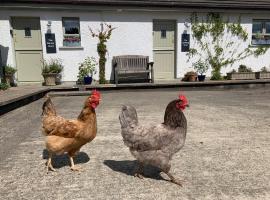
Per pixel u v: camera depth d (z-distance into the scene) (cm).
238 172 438
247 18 1644
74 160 491
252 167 457
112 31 1466
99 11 1427
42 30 1384
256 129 685
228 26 1623
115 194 372
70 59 1438
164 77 1600
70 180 414
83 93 1258
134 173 430
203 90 1451
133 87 1387
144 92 1352
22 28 1387
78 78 1440
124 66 1468
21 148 552
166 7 1491
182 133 392
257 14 1650
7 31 1345
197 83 1449
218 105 1002
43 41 1396
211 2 1559
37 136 630
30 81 1440
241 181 408
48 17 1378
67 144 418
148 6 1461
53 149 416
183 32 1559
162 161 389
